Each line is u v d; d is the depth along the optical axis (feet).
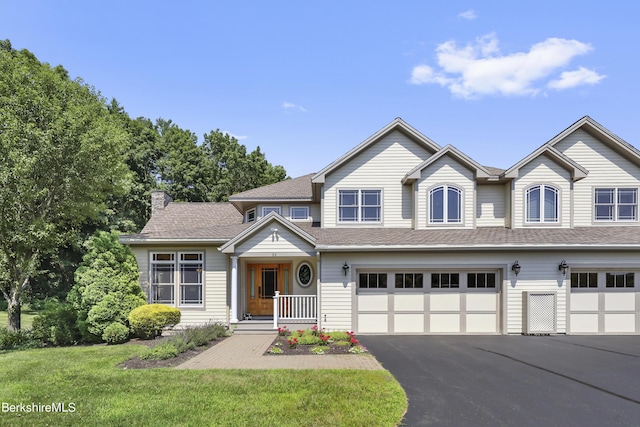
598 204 50.52
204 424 18.25
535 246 43.37
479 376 26.89
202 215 64.90
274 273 53.47
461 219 49.47
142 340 41.22
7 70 45.55
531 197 49.57
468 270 45.47
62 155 43.11
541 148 48.75
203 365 29.37
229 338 41.70
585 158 51.26
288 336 40.40
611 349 36.06
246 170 154.61
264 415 19.27
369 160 51.90
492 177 49.65
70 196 46.34
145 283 49.83
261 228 46.14
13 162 40.68
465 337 42.83
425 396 22.71
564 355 33.53
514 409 20.83
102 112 49.67
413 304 45.39
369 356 32.71
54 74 48.32
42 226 43.98
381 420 18.79
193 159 139.95
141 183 123.03
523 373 27.71
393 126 51.11
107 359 31.27
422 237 46.21
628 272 44.86
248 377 25.66
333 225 51.37
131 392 22.70
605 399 22.47
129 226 108.27
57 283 100.94
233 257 46.03
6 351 36.47
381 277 45.91
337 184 51.78
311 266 52.26
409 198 51.37
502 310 44.62
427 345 38.09
